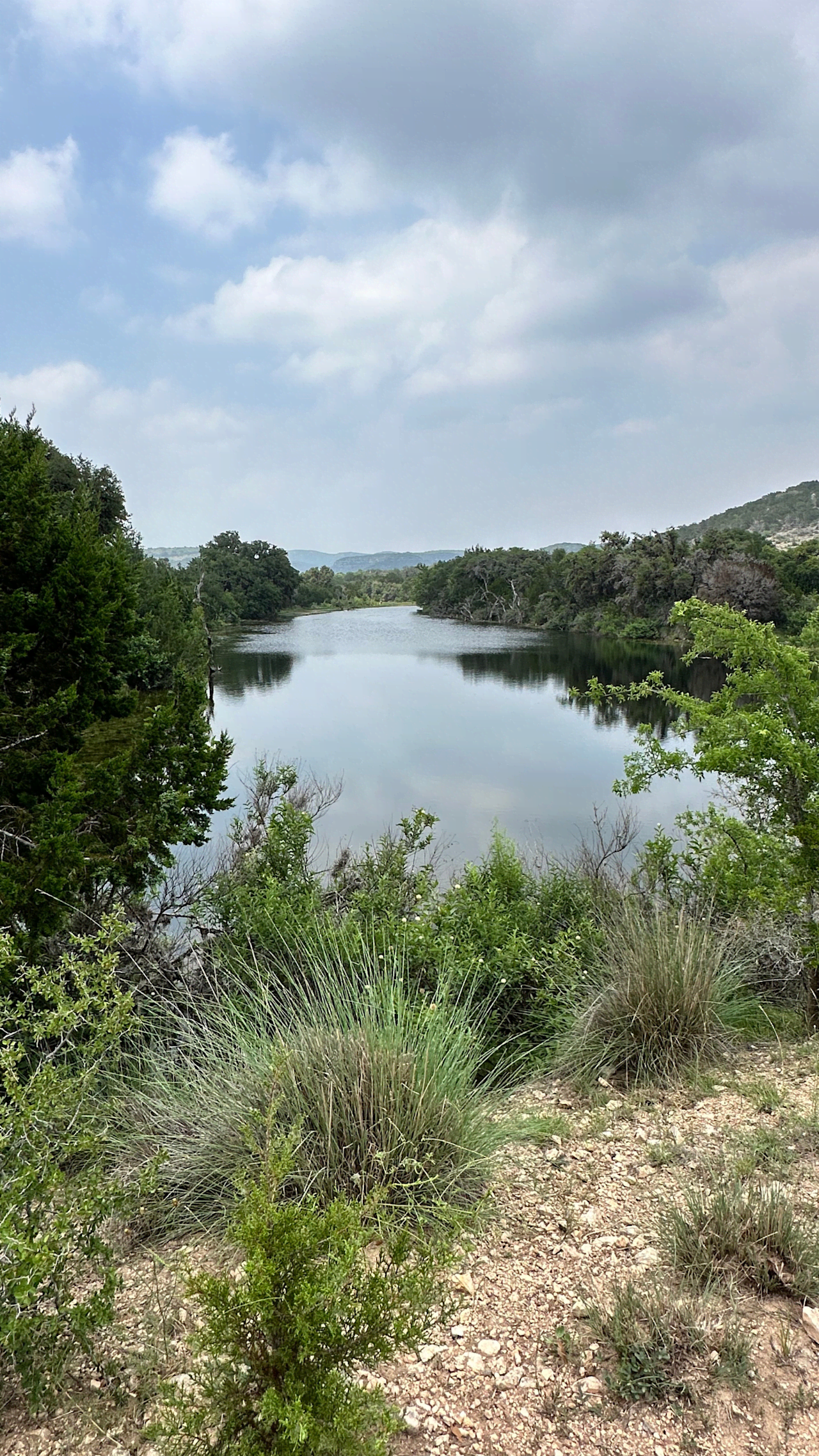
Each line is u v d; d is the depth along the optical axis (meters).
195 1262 2.35
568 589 78.88
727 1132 2.97
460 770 17.31
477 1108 3.08
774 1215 2.19
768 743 4.17
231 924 5.23
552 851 10.06
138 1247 2.49
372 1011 3.30
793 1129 2.86
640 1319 1.92
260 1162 2.33
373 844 10.20
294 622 97.69
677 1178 2.63
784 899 4.12
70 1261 2.11
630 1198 2.56
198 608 46.25
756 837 4.46
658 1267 2.16
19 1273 1.63
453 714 27.67
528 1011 4.81
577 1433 1.63
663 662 46.72
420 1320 1.74
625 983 4.18
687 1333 1.86
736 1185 2.41
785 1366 1.76
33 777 5.96
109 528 31.42
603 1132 3.14
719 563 56.00
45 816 5.06
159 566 47.53
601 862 7.13
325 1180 2.58
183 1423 1.46
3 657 5.84
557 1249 2.32
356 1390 1.41
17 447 7.51
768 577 51.66
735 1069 3.72
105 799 5.77
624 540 75.00
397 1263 1.65
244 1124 2.45
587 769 17.44
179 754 6.20
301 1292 1.41
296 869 6.28
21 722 6.08
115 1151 2.79
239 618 91.88
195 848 8.83
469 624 93.19
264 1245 1.51
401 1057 2.93
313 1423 1.30
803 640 5.14
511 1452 1.60
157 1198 2.62
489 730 23.91
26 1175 1.75
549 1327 1.97
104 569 7.10
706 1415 1.64
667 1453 1.57
